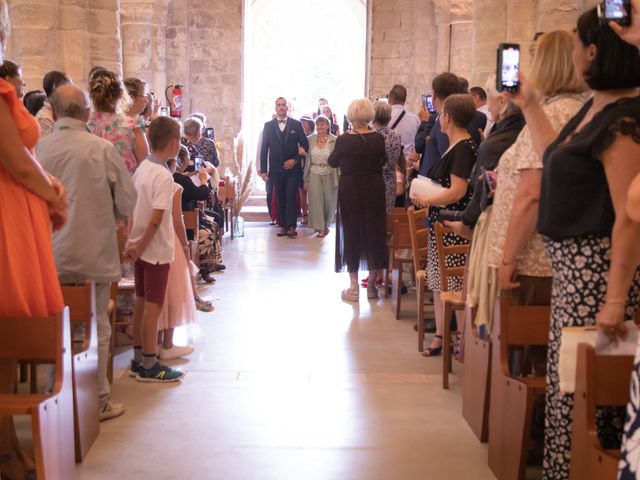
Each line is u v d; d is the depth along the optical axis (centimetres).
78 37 902
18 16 858
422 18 1512
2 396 319
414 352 592
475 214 431
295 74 1912
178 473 377
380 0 1586
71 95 419
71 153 412
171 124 487
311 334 638
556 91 352
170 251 493
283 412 459
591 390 266
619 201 273
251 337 625
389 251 802
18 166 321
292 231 1230
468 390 444
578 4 824
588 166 286
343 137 748
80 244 413
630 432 218
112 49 946
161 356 561
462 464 393
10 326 333
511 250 356
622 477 219
